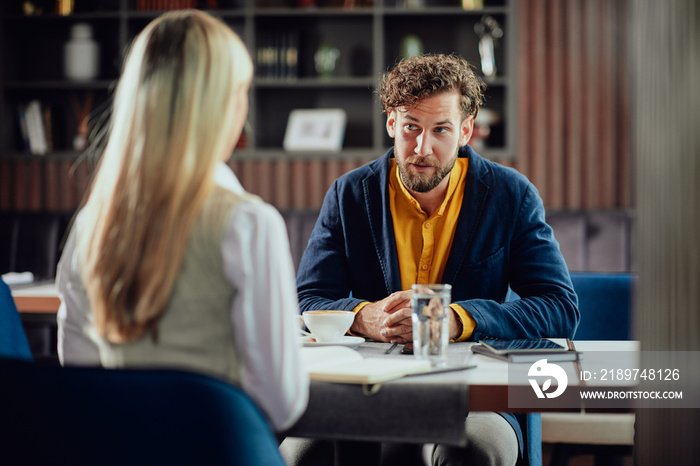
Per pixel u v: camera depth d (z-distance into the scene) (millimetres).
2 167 4094
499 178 1640
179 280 808
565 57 3867
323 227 1700
